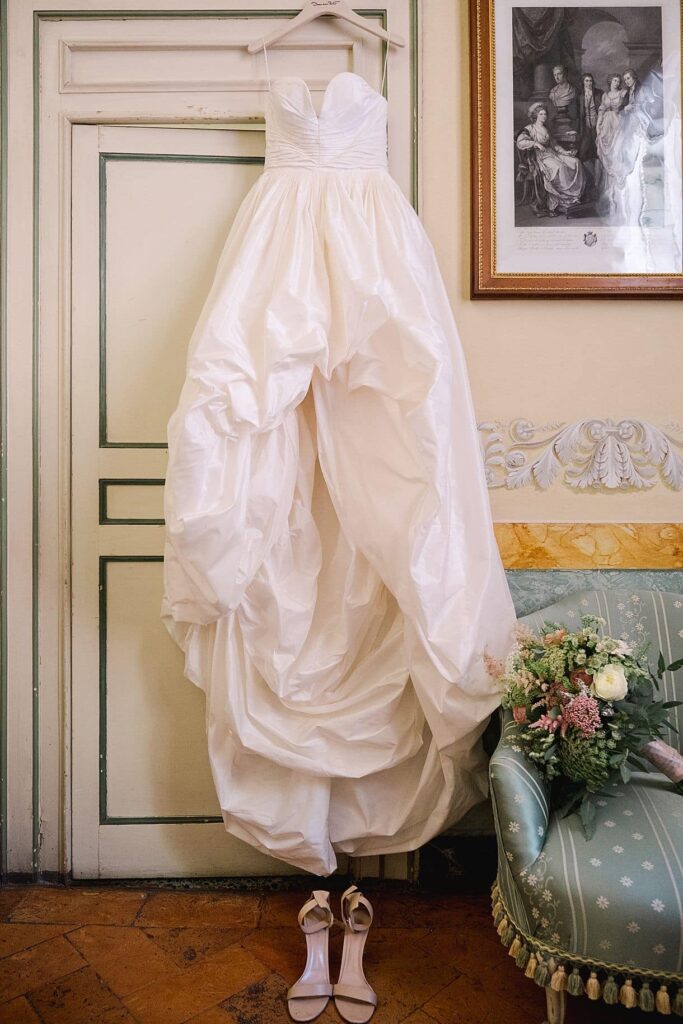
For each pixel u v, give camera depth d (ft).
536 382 6.86
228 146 6.94
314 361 5.80
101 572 6.91
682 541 6.84
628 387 6.87
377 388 5.91
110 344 6.94
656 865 4.31
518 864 4.47
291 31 6.77
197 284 6.95
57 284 6.91
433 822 6.07
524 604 6.77
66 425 6.90
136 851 6.87
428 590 5.64
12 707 6.89
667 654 5.85
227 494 5.61
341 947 5.96
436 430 5.67
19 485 6.92
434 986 5.46
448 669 5.56
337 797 6.30
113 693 6.91
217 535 5.52
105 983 5.47
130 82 6.89
